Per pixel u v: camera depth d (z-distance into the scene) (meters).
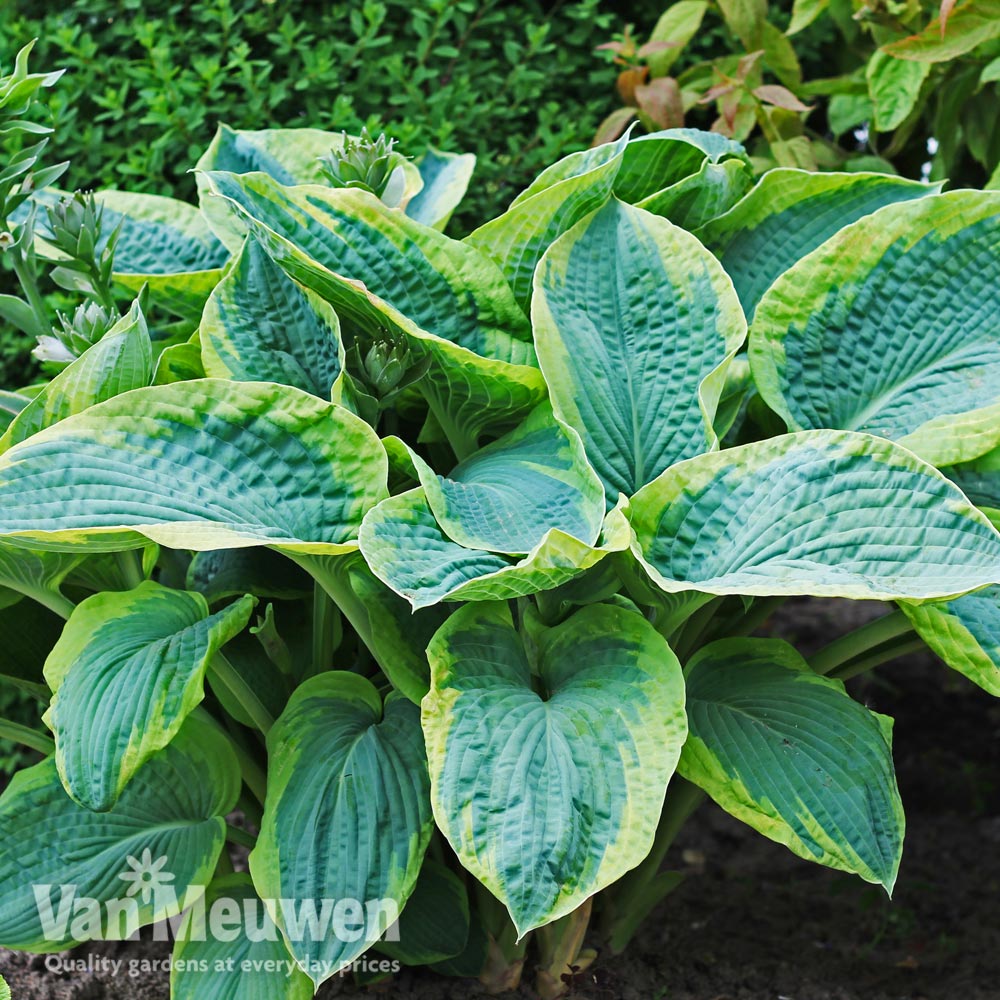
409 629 1.90
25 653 2.07
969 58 2.49
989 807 2.59
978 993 2.13
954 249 1.95
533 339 1.92
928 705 3.00
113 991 2.14
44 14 2.63
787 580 1.74
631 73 2.54
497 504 1.84
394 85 2.57
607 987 2.07
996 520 1.91
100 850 1.91
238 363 1.97
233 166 2.19
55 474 1.77
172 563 2.14
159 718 1.79
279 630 2.08
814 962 2.20
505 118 2.63
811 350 1.96
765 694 1.90
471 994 2.04
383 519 1.79
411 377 1.93
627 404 1.91
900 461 1.77
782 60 2.60
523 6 2.79
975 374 1.93
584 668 1.84
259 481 1.83
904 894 2.37
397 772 1.87
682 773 1.86
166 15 2.59
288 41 2.53
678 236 1.96
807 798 1.83
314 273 1.90
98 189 2.54
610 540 1.77
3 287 2.58
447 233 2.56
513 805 1.74
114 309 2.01
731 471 1.82
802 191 2.06
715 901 2.34
